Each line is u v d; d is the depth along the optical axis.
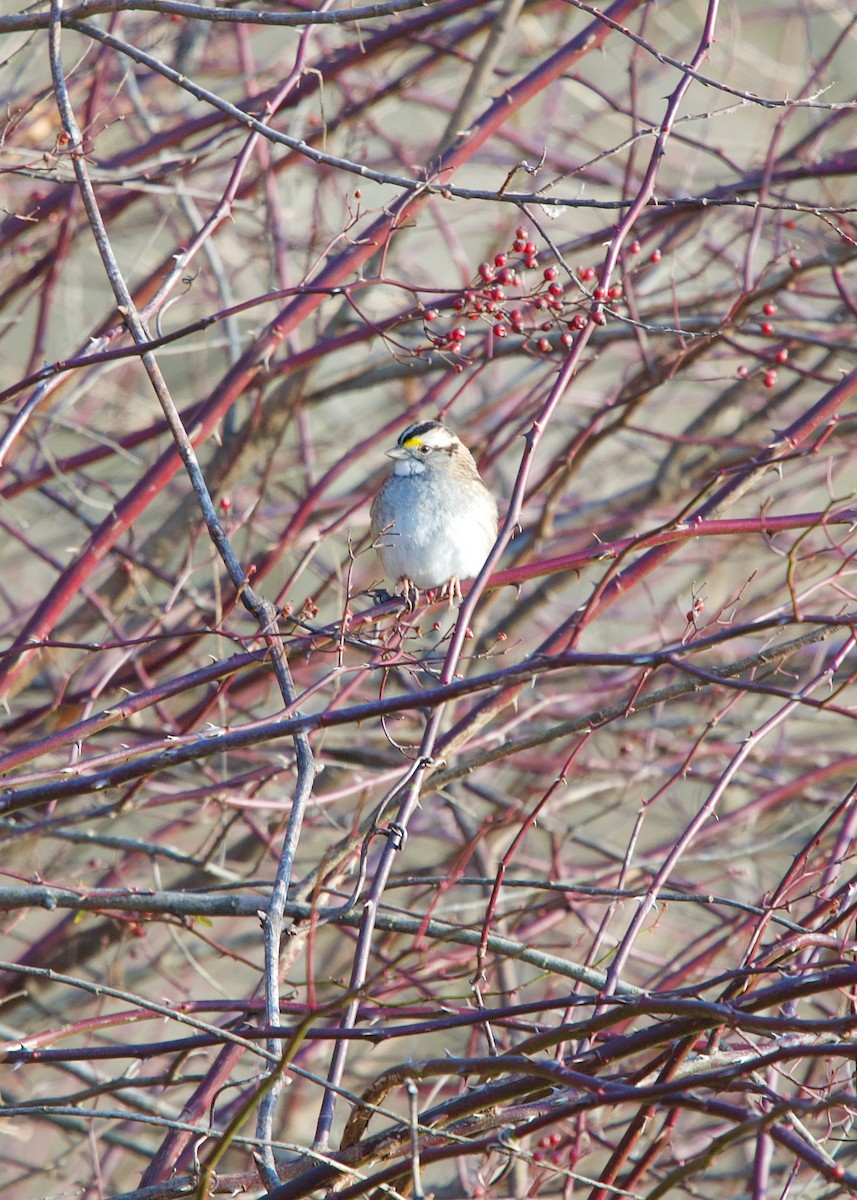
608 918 7.75
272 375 10.82
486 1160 8.18
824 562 12.76
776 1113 4.82
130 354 7.25
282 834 11.47
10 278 12.62
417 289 7.38
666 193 12.73
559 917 10.67
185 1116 7.74
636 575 8.59
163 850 9.64
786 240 11.46
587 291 7.91
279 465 14.55
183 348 10.95
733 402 13.17
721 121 16.19
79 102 12.79
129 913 9.02
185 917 8.49
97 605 10.90
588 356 11.50
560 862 11.39
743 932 9.75
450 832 12.73
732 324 10.53
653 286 12.07
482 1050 10.34
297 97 11.37
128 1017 7.17
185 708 12.67
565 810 13.39
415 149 13.77
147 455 12.56
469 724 8.13
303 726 6.55
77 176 7.61
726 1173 9.66
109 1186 10.96
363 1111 6.16
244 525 12.19
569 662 5.84
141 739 11.57
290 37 13.38
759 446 11.43
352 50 11.50
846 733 14.01
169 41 13.38
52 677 12.08
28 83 12.52
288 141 7.15
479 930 8.21
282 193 14.48
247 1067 11.95
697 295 12.02
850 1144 8.88
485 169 15.30
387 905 8.08
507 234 13.47
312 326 13.99
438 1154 5.57
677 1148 9.78
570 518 13.65
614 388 13.86
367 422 16.28
